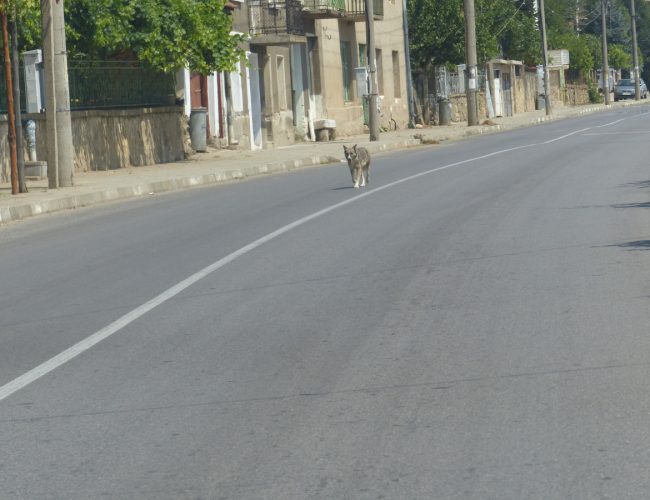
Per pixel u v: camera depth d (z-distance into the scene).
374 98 50.56
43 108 31.58
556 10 127.25
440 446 7.26
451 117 77.25
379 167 34.16
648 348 9.66
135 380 9.41
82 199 26.56
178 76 42.38
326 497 6.43
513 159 34.03
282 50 52.56
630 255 14.52
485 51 78.12
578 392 8.40
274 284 13.73
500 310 11.53
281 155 42.00
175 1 37.16
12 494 6.72
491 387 8.66
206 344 10.62
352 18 59.25
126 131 37.25
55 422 8.26
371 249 16.20
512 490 6.41
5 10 26.28
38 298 13.81
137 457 7.33
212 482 6.77
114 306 12.90
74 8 35.56
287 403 8.47
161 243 18.39
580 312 11.25
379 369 9.38
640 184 23.70
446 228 18.09
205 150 42.94
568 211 19.50
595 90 127.69
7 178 31.52
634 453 6.95
